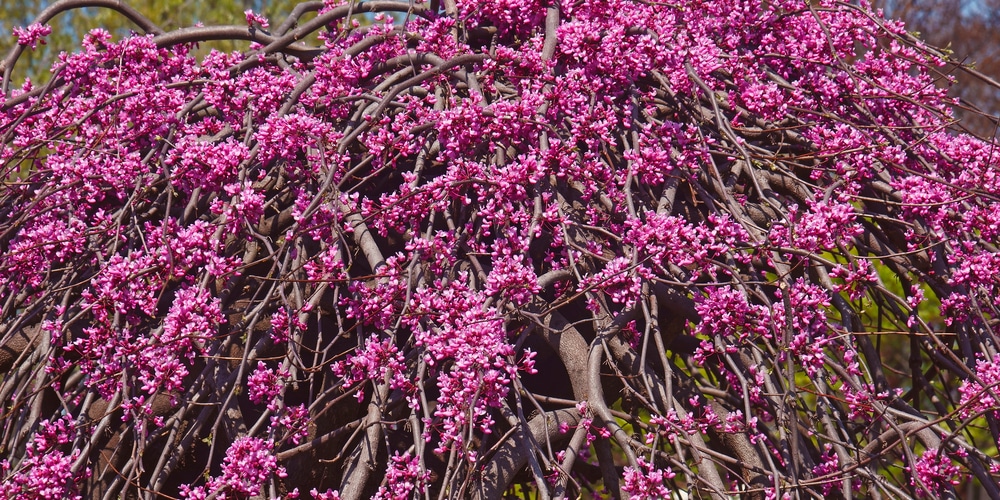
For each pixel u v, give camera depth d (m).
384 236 2.84
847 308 2.88
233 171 2.86
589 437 2.64
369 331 3.04
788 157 3.05
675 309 2.91
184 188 2.93
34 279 2.86
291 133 2.83
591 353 2.75
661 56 3.11
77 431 2.59
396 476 2.39
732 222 2.71
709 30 3.61
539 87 3.00
